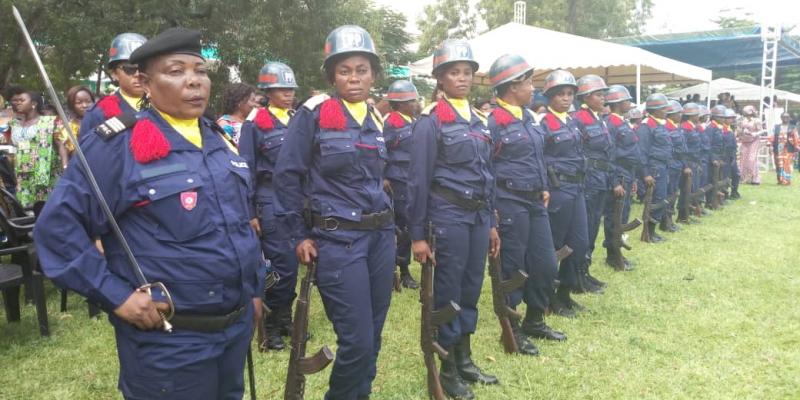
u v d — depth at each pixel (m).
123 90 4.05
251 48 10.91
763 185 15.95
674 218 10.73
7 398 3.75
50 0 10.46
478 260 3.84
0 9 10.40
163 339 2.05
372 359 3.39
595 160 6.23
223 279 2.10
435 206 3.70
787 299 5.85
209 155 2.20
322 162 3.12
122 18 10.47
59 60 12.15
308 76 12.21
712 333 4.93
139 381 2.07
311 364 2.99
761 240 8.71
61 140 6.19
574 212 5.26
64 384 3.97
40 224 1.92
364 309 3.11
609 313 5.47
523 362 4.35
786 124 16.14
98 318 5.25
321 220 3.12
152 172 2.03
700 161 10.91
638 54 11.62
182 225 2.04
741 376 4.11
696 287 6.28
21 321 5.18
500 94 4.50
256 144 4.69
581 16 34.22
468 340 4.00
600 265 7.28
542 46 12.20
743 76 33.06
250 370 2.65
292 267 4.59
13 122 6.74
